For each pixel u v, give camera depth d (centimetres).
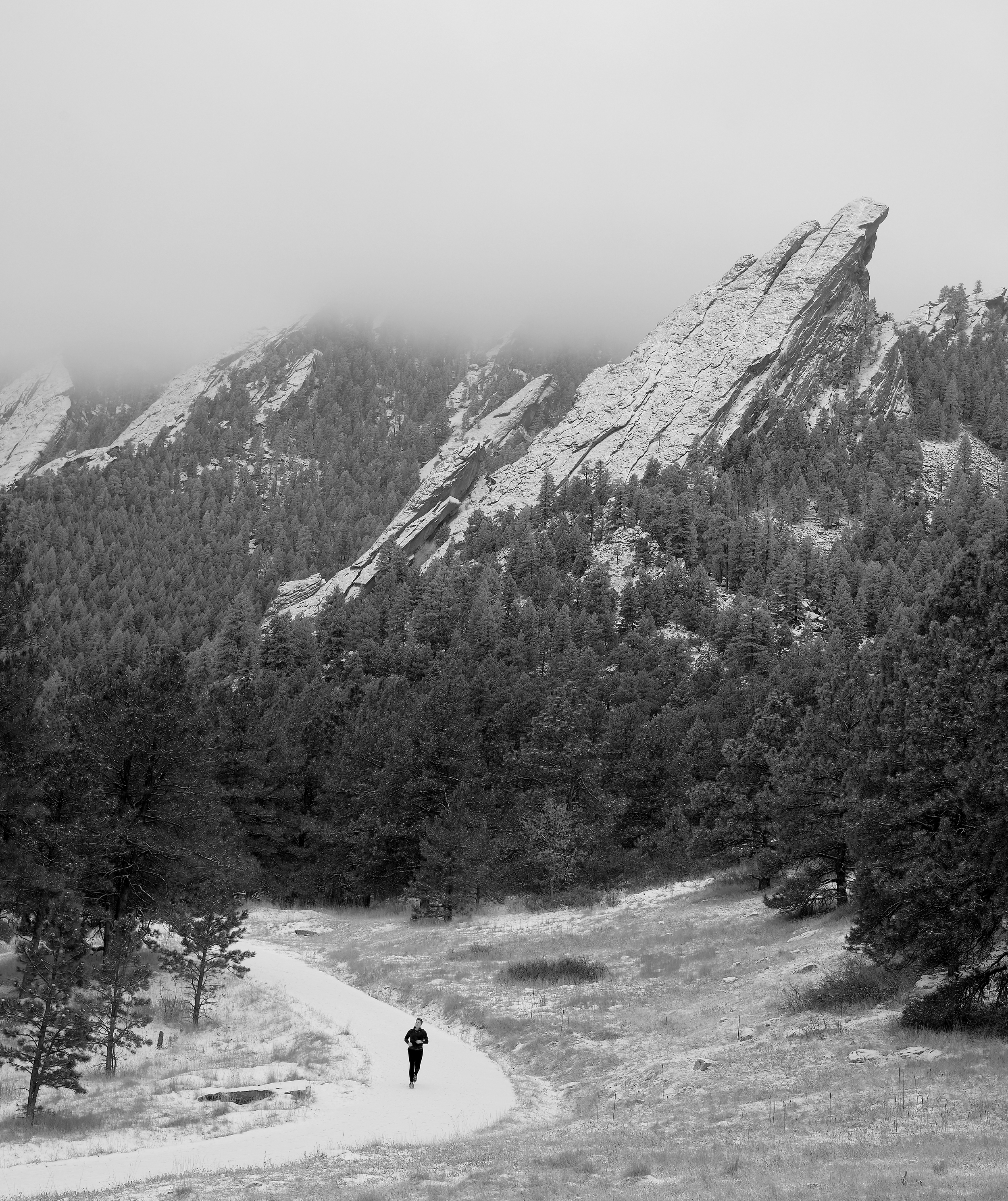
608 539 18125
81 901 3634
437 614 14050
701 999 3522
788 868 5056
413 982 4381
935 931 2480
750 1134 1988
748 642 12275
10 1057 2550
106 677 5325
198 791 4356
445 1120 2389
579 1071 2908
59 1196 1731
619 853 6512
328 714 8956
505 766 7369
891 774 2877
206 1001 3784
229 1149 2116
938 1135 1756
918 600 11838
